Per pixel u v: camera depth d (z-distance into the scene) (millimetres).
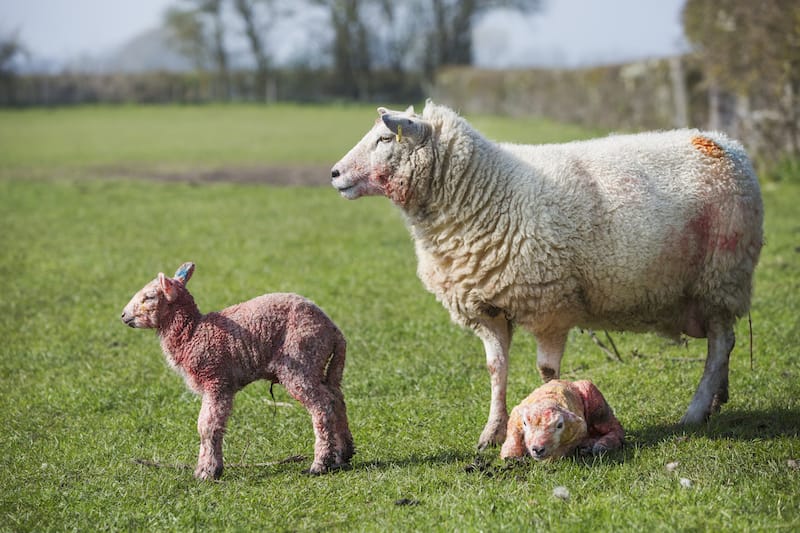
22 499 5895
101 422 7473
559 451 5941
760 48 17969
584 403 6250
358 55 74125
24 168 28344
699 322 6922
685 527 4879
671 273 6574
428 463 6211
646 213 6434
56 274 12961
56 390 8227
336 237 15445
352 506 5523
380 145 6562
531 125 38469
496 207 6434
